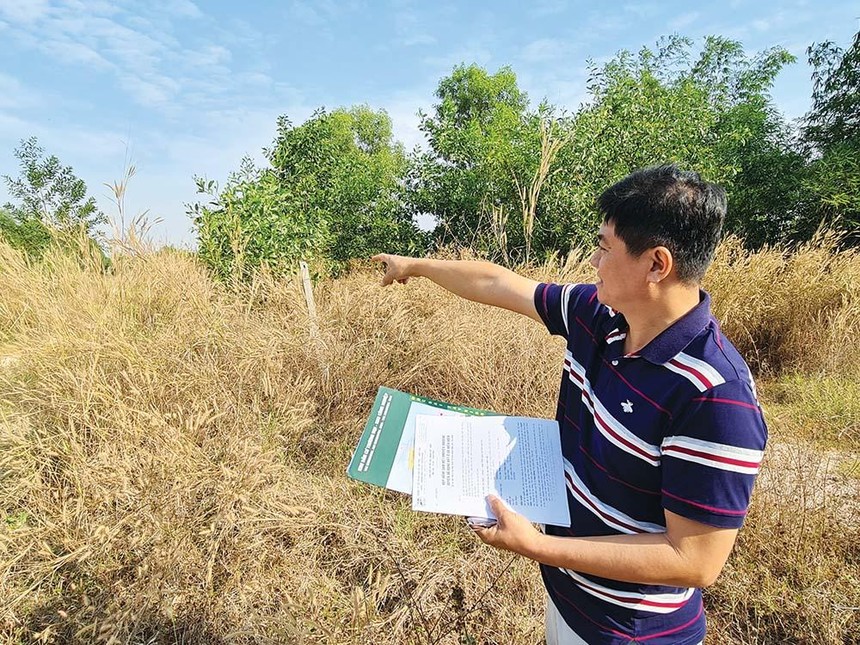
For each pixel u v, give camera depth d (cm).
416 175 866
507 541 112
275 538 231
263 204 520
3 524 214
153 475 217
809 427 346
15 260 428
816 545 232
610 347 117
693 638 121
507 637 201
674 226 96
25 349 310
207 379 288
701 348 100
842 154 778
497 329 385
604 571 104
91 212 451
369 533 240
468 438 134
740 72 1116
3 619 185
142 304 383
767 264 525
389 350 361
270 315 382
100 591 192
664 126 709
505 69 1498
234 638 184
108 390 270
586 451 121
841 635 200
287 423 284
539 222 686
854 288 485
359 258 825
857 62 836
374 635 190
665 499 101
